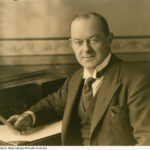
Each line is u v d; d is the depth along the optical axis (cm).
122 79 122
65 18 178
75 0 177
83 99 132
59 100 149
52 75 169
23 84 154
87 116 130
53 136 132
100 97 124
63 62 181
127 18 177
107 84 124
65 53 180
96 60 127
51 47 180
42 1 178
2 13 178
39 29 180
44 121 146
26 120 140
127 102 120
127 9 177
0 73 175
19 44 180
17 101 154
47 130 138
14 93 153
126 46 179
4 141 124
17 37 180
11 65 180
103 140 122
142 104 115
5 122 136
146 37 179
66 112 133
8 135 133
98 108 123
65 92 148
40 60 181
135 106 116
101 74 128
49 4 178
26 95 155
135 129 115
